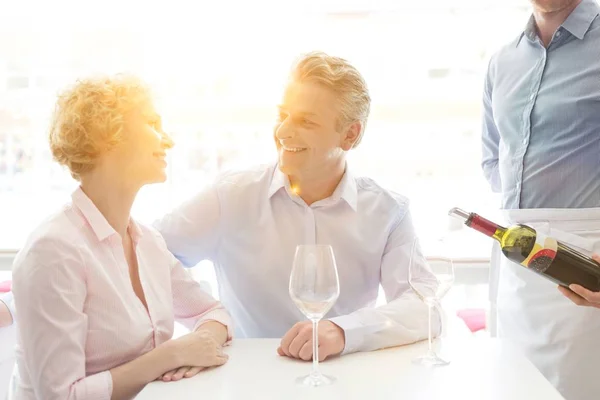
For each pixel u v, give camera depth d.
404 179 2.77
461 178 2.75
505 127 1.97
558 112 1.82
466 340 1.44
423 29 2.71
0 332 1.61
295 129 1.48
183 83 2.77
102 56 2.77
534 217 1.85
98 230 1.28
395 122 2.75
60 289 1.17
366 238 1.64
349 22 2.73
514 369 1.22
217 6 2.73
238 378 1.17
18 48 2.73
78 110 1.26
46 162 2.76
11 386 1.36
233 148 2.79
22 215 2.77
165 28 2.75
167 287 1.43
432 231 2.74
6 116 2.74
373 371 1.21
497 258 2.10
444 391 1.10
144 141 1.30
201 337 1.25
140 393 1.09
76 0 2.73
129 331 1.27
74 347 1.17
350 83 1.49
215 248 1.72
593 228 1.77
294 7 2.73
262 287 1.66
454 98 2.73
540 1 1.82
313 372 1.16
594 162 1.80
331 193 1.64
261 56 2.75
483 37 2.70
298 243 1.63
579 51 1.83
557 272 1.31
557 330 1.79
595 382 1.76
